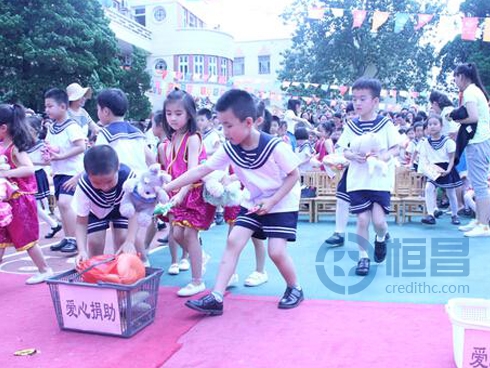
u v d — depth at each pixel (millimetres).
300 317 3104
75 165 5043
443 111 6477
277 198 3127
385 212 4121
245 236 3291
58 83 14977
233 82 16016
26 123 3980
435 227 6121
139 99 18922
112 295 2793
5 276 4297
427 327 2883
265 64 29812
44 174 5910
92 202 3279
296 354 2570
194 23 26797
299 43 21172
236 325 2996
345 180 5129
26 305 3479
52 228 6078
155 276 3043
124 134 4152
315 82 20406
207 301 3104
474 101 5129
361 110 4273
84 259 3109
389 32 18953
